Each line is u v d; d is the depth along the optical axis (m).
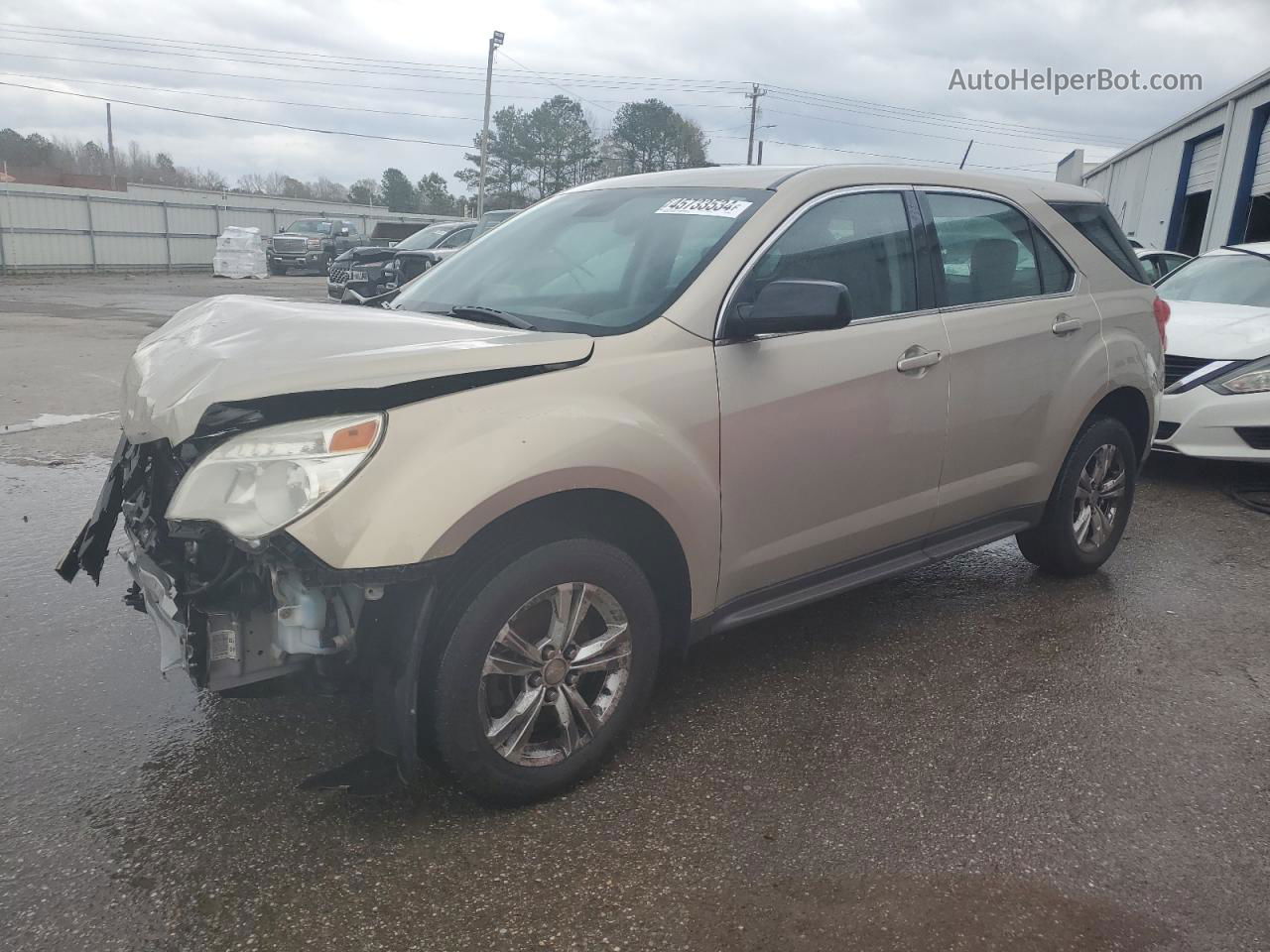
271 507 2.39
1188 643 4.16
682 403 2.97
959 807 2.91
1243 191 19.50
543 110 61.59
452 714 2.63
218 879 2.52
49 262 30.84
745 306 3.12
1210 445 6.47
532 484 2.60
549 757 2.87
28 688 3.50
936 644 4.09
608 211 3.76
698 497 3.03
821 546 3.50
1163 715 3.51
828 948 2.33
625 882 2.55
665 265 3.27
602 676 3.00
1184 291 8.13
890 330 3.59
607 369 2.87
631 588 2.92
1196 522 5.96
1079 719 3.47
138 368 3.09
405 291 3.98
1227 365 6.47
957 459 3.91
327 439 2.43
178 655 2.62
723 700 3.55
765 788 2.99
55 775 2.97
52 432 7.51
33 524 5.33
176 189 43.16
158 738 3.20
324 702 3.46
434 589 2.53
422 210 77.25
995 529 4.29
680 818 2.82
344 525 2.39
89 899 2.43
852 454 3.48
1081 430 4.56
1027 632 4.23
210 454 2.50
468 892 2.50
